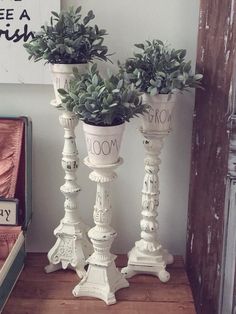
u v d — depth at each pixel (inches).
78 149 52.2
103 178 42.7
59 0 48.1
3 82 50.1
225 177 41.0
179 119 51.7
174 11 49.0
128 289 47.4
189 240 53.1
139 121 51.0
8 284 45.5
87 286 46.0
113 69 50.2
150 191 47.5
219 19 42.9
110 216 44.8
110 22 49.2
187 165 52.8
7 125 49.5
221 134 42.3
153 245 48.9
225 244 41.5
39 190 53.6
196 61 49.6
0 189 49.5
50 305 45.1
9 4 48.2
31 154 51.6
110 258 46.0
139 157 52.3
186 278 49.6
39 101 51.3
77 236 48.3
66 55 43.7
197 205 50.0
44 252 54.0
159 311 44.9
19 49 49.3
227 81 40.5
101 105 38.8
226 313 42.7
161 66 42.9
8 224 48.8
